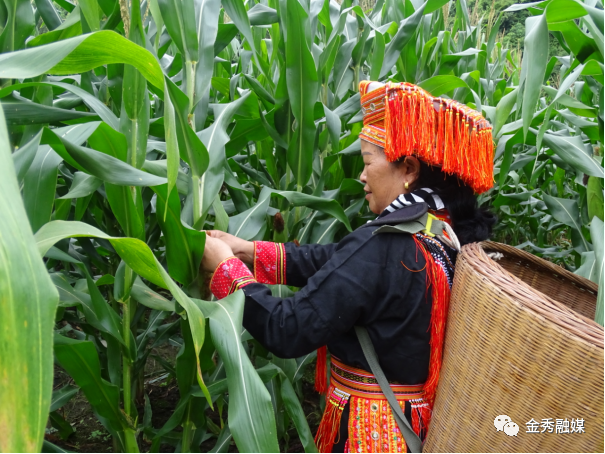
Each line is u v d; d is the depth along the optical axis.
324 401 2.01
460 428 1.06
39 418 0.38
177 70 1.98
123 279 1.33
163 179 1.09
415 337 1.17
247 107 1.81
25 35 1.23
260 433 0.86
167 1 1.22
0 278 0.37
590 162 1.92
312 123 1.58
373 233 1.17
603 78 1.54
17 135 1.26
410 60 2.26
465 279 1.08
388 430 1.18
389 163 1.26
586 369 0.86
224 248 1.25
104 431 2.01
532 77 1.32
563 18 1.40
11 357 0.37
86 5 1.17
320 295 1.13
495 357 0.98
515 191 3.47
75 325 2.62
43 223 1.08
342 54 2.10
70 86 1.23
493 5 3.31
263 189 1.60
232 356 0.93
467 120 1.18
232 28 1.62
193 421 1.49
